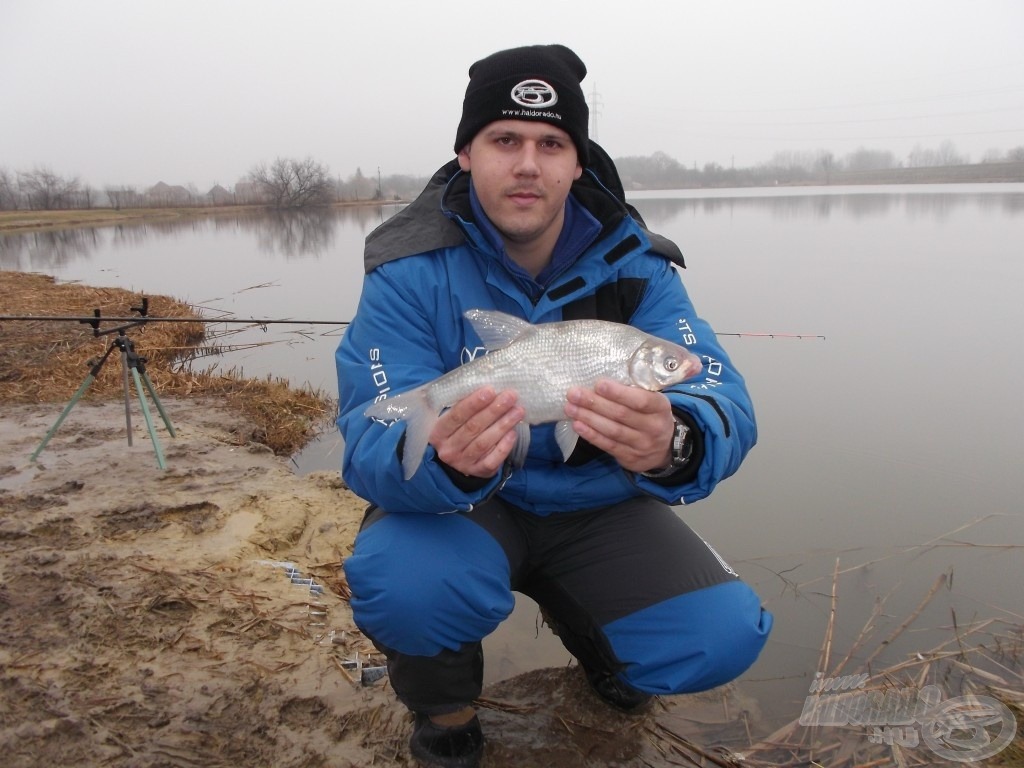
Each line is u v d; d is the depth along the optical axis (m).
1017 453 6.41
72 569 3.97
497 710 3.19
